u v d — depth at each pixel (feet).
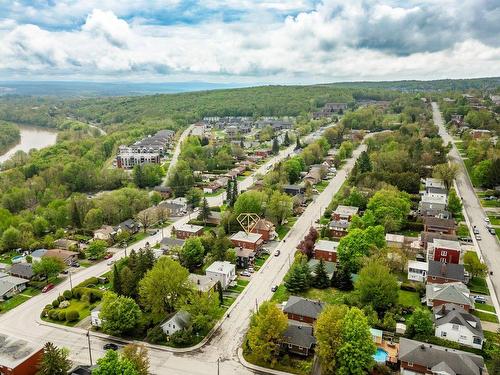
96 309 291.58
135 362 218.79
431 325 261.65
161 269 294.87
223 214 480.64
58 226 494.59
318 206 528.63
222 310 302.45
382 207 432.66
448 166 570.05
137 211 530.68
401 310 289.53
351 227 409.08
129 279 310.24
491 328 271.69
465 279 325.83
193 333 274.16
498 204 495.00
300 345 247.70
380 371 231.91
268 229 422.82
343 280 325.42
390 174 561.43
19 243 437.99
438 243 355.56
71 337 278.46
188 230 443.32
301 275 324.60
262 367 242.58
